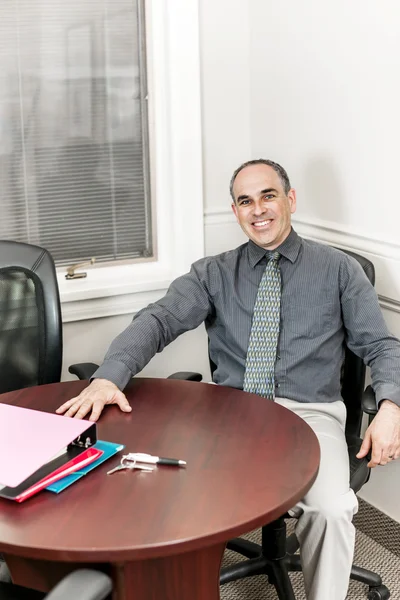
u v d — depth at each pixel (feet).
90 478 5.26
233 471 5.33
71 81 9.13
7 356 7.68
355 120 8.18
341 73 8.27
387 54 7.63
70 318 9.23
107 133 9.46
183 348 10.09
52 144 9.20
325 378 7.56
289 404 7.49
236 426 6.06
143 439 5.84
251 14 9.53
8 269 7.64
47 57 8.96
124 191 9.72
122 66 9.36
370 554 8.62
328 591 6.59
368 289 7.52
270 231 7.54
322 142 8.70
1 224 9.20
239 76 9.71
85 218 9.59
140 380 7.09
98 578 4.26
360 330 7.44
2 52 8.75
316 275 7.59
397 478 8.52
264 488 5.10
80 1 8.98
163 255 10.04
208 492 5.06
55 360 7.71
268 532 7.54
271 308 7.59
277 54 9.20
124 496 5.03
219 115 9.71
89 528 4.67
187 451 5.64
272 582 7.59
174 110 9.41
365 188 8.20
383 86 7.75
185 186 9.59
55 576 5.37
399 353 7.18
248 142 9.97
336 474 6.69
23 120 9.00
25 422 5.78
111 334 9.57
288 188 7.75
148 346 7.34
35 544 4.51
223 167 9.89
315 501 6.51
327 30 8.37
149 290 9.60
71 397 6.65
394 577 8.16
